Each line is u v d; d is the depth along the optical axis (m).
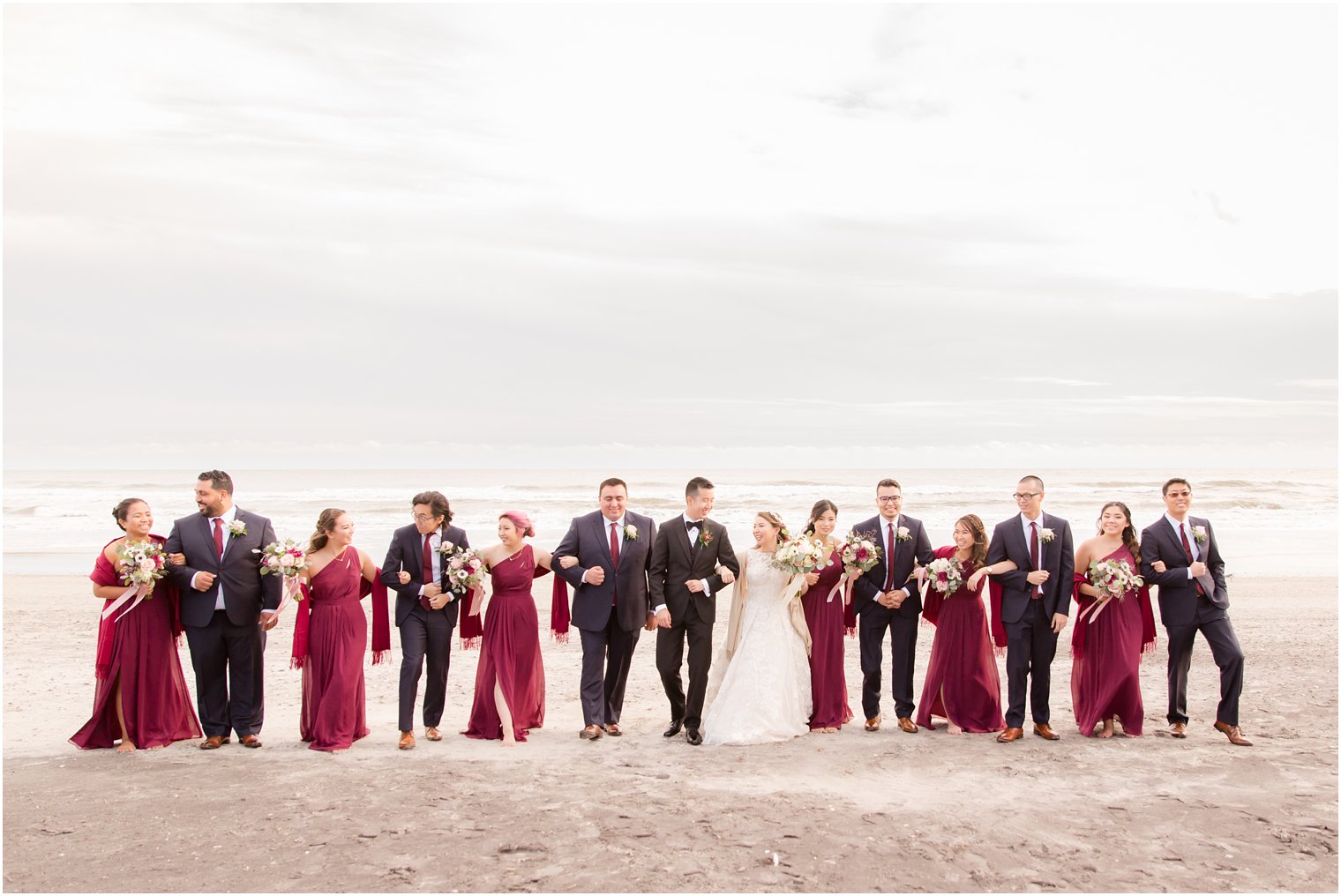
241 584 7.25
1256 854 5.08
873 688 7.84
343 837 5.25
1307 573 19.28
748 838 5.25
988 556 7.77
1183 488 7.56
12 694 9.32
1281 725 7.95
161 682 7.33
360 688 7.59
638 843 5.16
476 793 6.04
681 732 7.76
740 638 7.91
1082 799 5.95
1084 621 7.74
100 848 5.08
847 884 4.65
